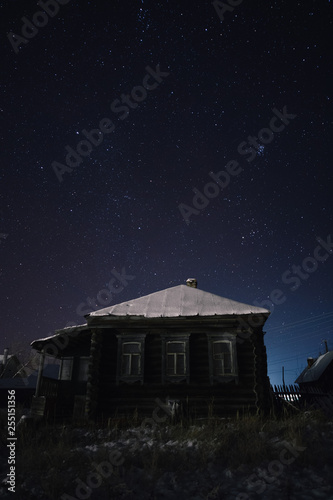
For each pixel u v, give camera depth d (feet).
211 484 19.22
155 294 46.42
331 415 35.14
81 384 46.96
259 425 29.86
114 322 40.45
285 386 55.31
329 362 77.10
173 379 38.19
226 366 38.55
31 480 20.53
